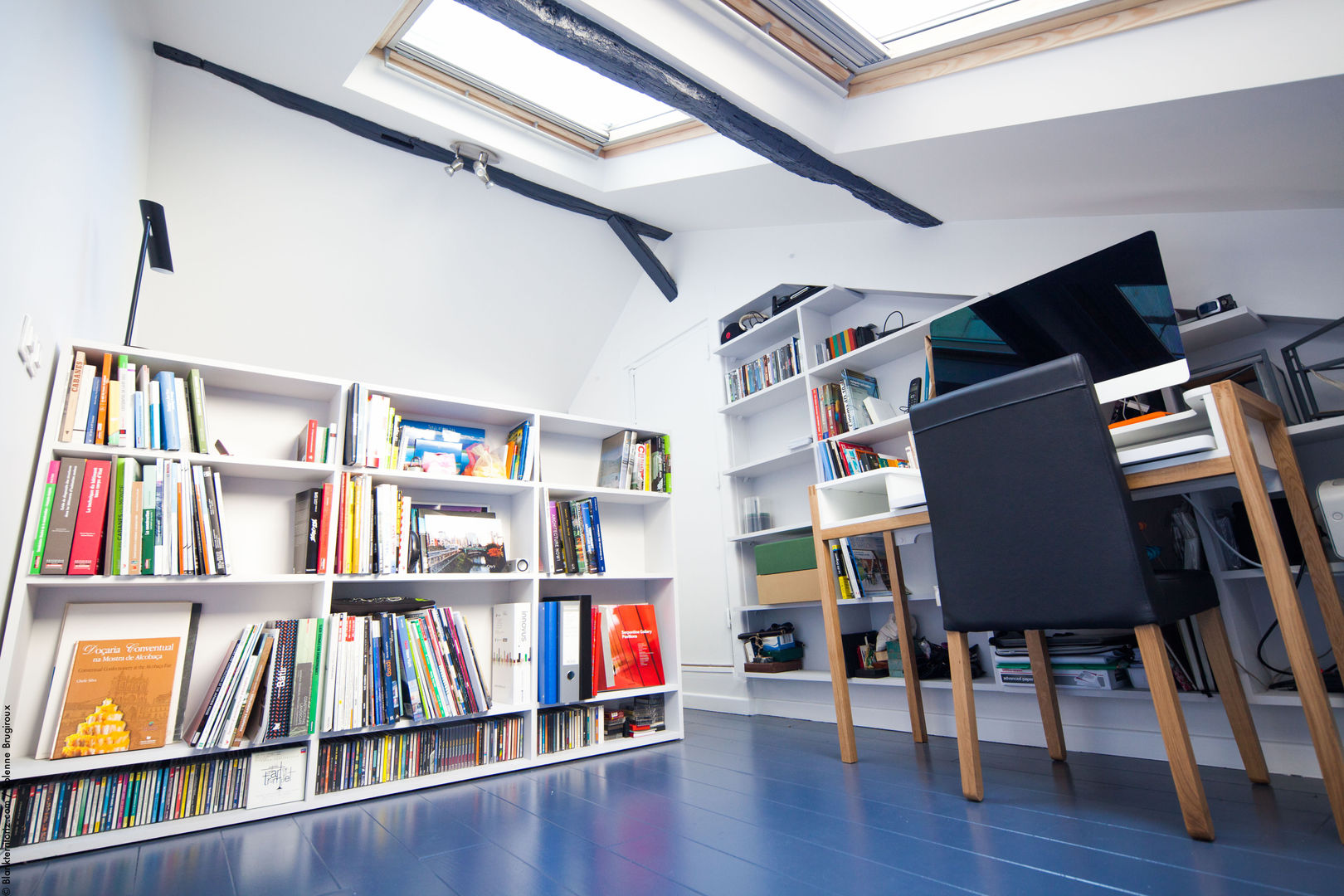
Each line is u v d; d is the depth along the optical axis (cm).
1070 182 228
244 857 153
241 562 217
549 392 484
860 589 284
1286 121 167
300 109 292
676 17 212
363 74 286
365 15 238
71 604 180
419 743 219
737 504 372
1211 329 204
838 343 321
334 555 212
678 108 230
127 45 221
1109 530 140
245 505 221
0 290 130
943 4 208
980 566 161
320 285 364
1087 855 128
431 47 284
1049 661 216
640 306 460
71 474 173
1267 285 202
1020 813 156
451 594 260
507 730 238
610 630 277
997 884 117
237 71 277
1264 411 154
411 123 307
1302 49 153
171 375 195
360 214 350
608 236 428
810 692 317
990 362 226
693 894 121
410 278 386
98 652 179
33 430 161
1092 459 143
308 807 192
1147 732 206
